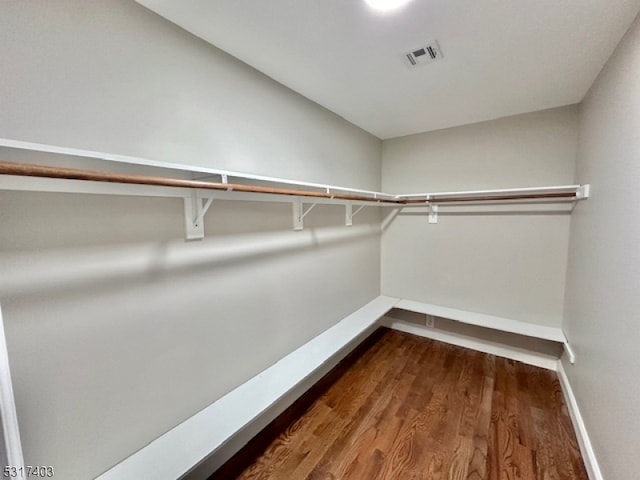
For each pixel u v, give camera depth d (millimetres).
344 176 2523
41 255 911
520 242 2480
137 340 1165
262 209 1709
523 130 2391
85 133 1001
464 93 1990
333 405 1978
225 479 1429
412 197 2961
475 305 2730
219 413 1383
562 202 2283
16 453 764
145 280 1182
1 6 825
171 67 1244
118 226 1088
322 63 1587
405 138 3006
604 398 1319
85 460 1033
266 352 1772
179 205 1283
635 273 1069
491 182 2570
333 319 2426
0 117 836
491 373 2369
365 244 2906
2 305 846
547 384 2209
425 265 2984
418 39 1377
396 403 1993
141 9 1136
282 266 1873
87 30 992
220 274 1485
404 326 3213
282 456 1562
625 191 1198
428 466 1491
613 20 1216
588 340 1610
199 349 1400
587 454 1463
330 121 2301
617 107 1340
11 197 850
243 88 1573
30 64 881
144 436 1199
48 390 942
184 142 1304
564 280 2309
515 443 1637
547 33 1322
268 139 1744
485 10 1176
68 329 978
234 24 1260
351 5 1144
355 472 1461
